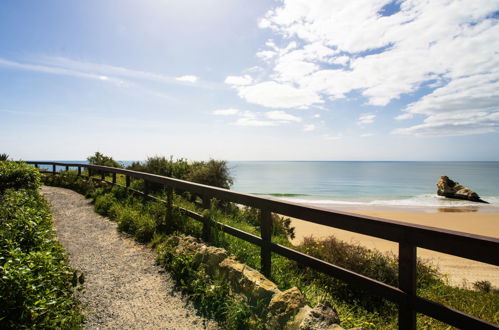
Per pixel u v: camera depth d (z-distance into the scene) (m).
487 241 1.68
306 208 3.07
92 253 4.71
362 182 70.38
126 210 6.86
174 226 5.79
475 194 36.84
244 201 4.07
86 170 16.25
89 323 2.79
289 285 3.59
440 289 5.11
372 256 5.41
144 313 3.01
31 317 2.33
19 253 3.03
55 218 7.00
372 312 3.65
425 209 27.72
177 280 3.73
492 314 3.83
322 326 2.32
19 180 8.52
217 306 3.11
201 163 11.12
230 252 4.35
